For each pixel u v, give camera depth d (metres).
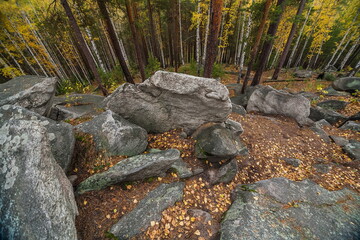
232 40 22.17
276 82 14.98
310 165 5.14
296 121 7.66
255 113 8.54
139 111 4.77
